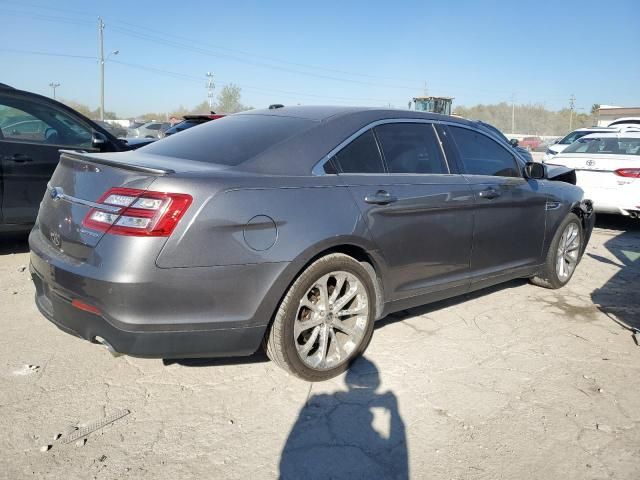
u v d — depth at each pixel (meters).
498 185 4.18
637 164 7.73
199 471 2.37
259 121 3.53
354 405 2.93
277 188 2.90
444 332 3.95
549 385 3.22
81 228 2.72
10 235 6.45
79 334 2.77
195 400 2.92
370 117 3.56
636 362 3.56
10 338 3.57
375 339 3.78
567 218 4.93
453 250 3.83
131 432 2.62
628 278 5.53
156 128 30.03
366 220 3.21
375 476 2.39
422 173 3.71
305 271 2.98
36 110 5.54
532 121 84.25
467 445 2.62
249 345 2.86
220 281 2.68
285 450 2.54
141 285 2.52
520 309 4.50
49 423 2.66
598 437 2.71
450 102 22.58
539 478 2.40
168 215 2.56
